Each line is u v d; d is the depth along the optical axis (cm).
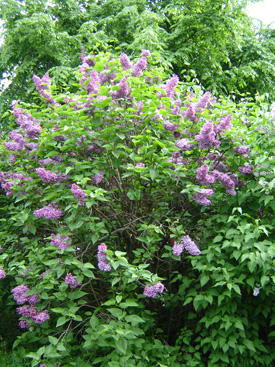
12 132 400
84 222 351
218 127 378
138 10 1350
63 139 366
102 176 359
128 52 1245
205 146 365
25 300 351
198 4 1297
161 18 1280
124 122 370
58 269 334
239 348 351
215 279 363
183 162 395
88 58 428
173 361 362
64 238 333
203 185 367
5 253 409
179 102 418
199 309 385
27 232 409
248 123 445
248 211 396
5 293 497
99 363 371
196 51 1262
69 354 349
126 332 300
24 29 1218
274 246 344
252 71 1337
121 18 1264
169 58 1184
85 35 1211
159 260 425
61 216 381
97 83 363
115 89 350
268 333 407
